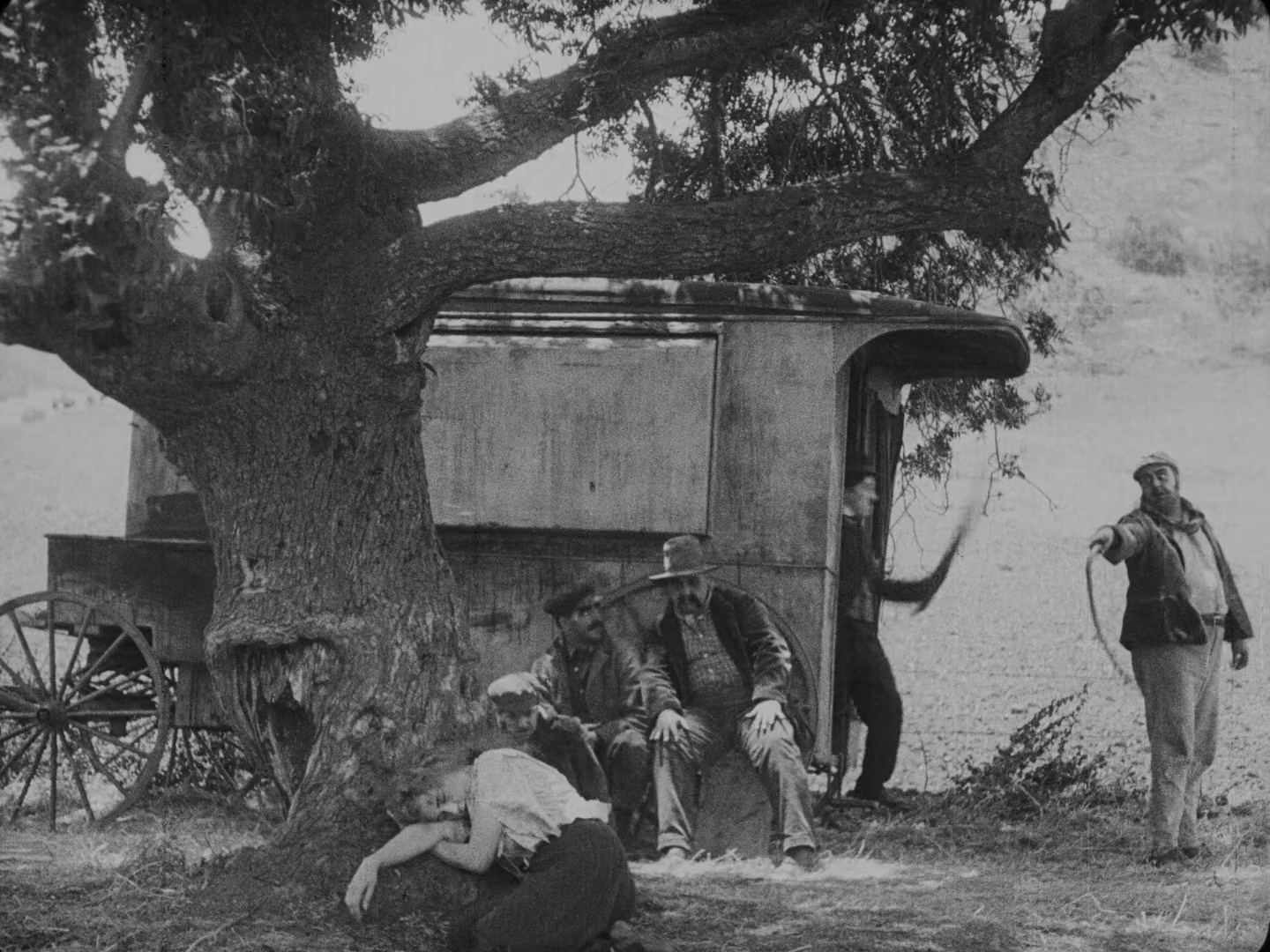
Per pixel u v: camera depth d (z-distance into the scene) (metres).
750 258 7.42
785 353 9.03
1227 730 14.59
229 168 6.84
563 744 8.05
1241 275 40.06
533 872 5.91
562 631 8.69
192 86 6.44
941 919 6.89
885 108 9.42
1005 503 27.06
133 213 6.22
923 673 17.77
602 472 9.01
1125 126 43.94
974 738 14.59
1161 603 8.48
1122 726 15.20
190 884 6.63
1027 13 8.17
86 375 6.80
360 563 7.14
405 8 7.53
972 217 7.78
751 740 8.23
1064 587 22.17
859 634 10.36
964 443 30.16
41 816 9.08
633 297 9.11
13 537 25.05
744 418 9.02
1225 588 8.84
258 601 7.11
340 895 6.39
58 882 6.84
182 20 6.24
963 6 7.92
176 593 9.48
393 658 7.04
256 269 7.01
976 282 12.09
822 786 11.83
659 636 8.59
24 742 10.12
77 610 9.56
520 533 9.11
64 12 5.91
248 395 7.04
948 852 8.87
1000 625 20.11
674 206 7.38
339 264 7.16
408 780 6.73
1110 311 34.72
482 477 9.06
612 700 8.69
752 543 8.96
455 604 7.38
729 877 7.75
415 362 7.36
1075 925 6.91
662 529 8.95
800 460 8.97
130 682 9.74
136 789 8.76
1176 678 8.48
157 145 6.76
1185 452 30.23
